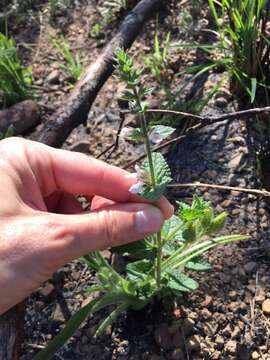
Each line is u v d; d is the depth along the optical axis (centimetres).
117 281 26
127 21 38
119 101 38
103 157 35
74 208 27
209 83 37
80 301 29
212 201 32
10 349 25
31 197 23
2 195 22
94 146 36
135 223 21
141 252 24
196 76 35
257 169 32
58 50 42
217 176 33
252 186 32
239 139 34
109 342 28
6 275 21
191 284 25
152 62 39
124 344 27
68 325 24
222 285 29
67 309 29
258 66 35
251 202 32
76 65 40
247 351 27
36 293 30
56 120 33
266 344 27
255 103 35
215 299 28
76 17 44
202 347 27
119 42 37
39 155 24
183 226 24
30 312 29
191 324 27
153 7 40
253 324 27
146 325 28
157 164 21
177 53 39
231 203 32
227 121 35
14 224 21
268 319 27
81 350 28
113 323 28
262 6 34
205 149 34
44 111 39
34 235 21
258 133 34
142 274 26
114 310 27
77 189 25
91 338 28
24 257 21
